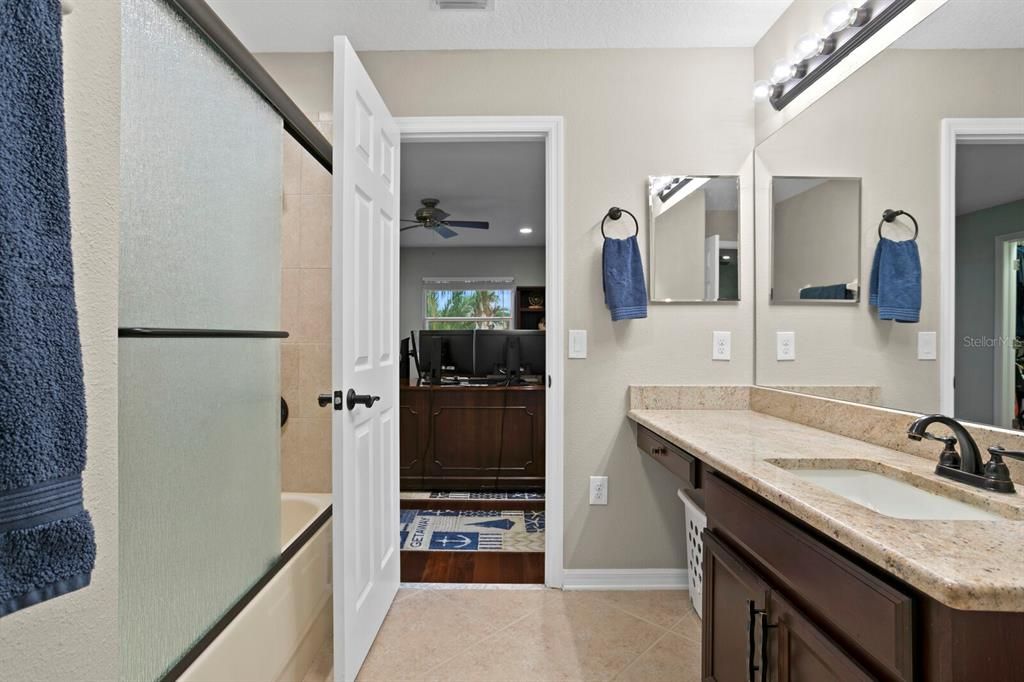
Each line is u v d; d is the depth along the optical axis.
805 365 1.79
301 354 2.18
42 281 0.44
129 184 0.86
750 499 1.09
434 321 6.97
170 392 0.96
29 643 0.50
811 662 0.86
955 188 1.19
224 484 1.14
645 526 2.13
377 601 1.76
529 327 6.94
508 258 6.91
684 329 2.13
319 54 2.14
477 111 2.13
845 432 1.51
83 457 0.47
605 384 2.13
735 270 2.14
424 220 4.40
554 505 2.13
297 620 1.49
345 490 1.42
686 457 1.53
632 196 2.13
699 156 2.13
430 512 3.21
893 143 1.39
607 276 2.03
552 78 2.13
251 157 1.27
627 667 1.61
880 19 1.42
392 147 1.99
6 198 0.41
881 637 0.67
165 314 0.95
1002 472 0.94
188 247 1.01
